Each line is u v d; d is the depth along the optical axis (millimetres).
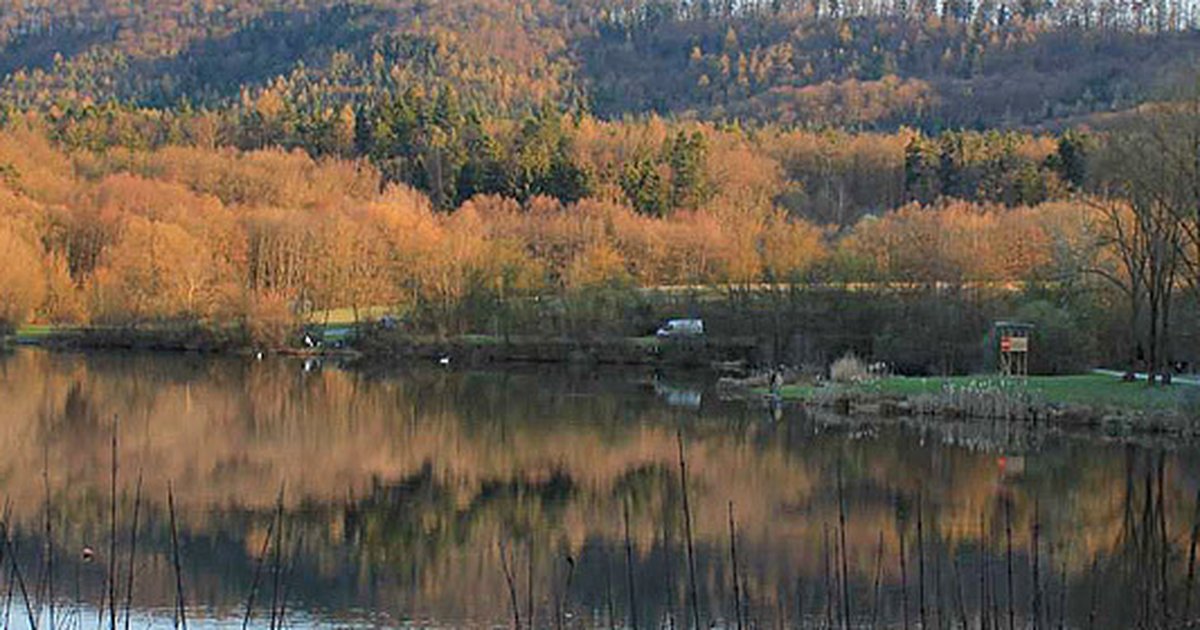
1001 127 191750
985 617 19625
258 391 67125
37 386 66312
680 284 98688
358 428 53688
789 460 45156
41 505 36281
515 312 88375
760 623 25188
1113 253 67250
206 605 27062
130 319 90188
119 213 100562
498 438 50875
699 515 35844
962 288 73125
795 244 94312
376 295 100000
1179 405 50844
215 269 93312
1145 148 55375
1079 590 27703
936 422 54594
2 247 89688
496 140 151375
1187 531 33719
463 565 30625
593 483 41094
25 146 127875
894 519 35125
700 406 61156
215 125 164250
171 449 47125
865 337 75938
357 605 27281
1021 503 37562
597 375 78250
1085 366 65438
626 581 28891
